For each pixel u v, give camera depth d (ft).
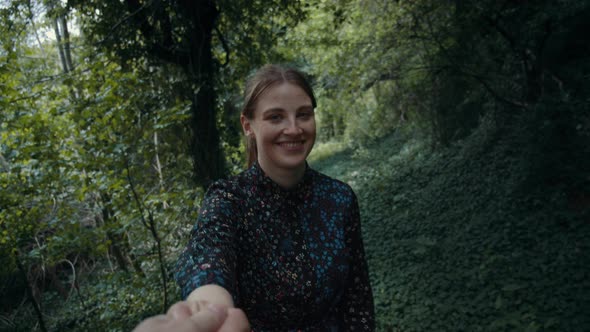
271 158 3.81
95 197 18.61
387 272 21.34
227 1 20.44
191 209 19.06
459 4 25.52
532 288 15.84
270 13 23.35
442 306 16.42
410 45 31.81
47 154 14.70
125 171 15.44
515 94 31.14
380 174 43.24
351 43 34.01
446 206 28.63
